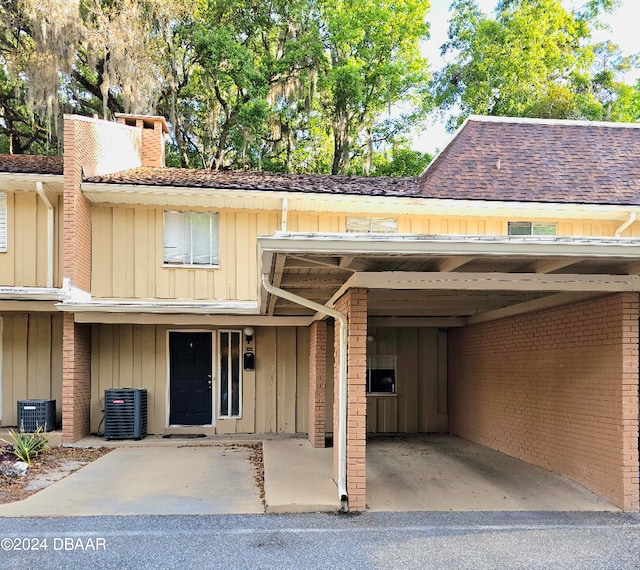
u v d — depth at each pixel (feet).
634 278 20.20
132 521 19.13
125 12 61.41
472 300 26.71
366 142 83.30
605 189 39.78
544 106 74.43
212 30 68.64
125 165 43.29
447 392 42.29
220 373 39.58
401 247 15.84
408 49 82.69
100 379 38.17
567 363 25.03
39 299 33.24
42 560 15.62
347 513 20.34
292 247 15.67
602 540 17.65
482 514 20.30
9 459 28.96
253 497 22.47
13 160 41.47
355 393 20.76
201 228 39.06
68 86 68.03
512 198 38.34
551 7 83.82
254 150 76.79
